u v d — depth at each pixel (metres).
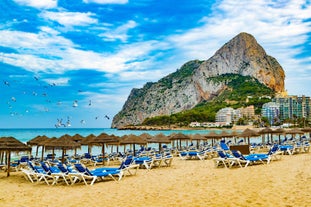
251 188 8.42
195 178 10.65
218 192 8.06
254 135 24.50
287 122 148.00
